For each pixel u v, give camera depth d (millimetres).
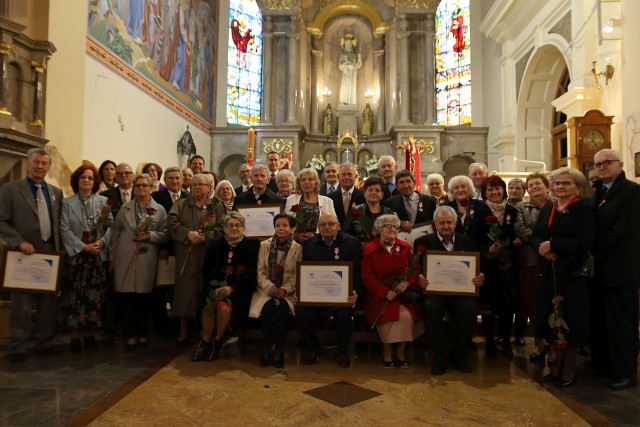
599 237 3391
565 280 3330
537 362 3928
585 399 3066
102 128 7480
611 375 3465
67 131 5453
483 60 14633
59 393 3062
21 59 4707
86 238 4086
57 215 4086
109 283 4473
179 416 2705
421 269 3928
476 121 14758
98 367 3650
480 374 3598
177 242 4363
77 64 5645
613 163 3408
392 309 3775
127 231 4316
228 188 4949
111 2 7727
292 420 2662
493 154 13789
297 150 14867
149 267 4289
